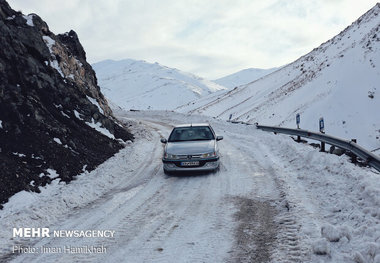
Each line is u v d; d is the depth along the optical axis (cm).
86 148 1140
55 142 994
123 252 452
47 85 1268
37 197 715
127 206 672
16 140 868
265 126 1839
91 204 706
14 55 1128
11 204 652
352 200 558
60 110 1252
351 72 3766
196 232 507
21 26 1297
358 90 3331
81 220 602
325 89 3841
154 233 515
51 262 432
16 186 709
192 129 1057
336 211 544
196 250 443
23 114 984
